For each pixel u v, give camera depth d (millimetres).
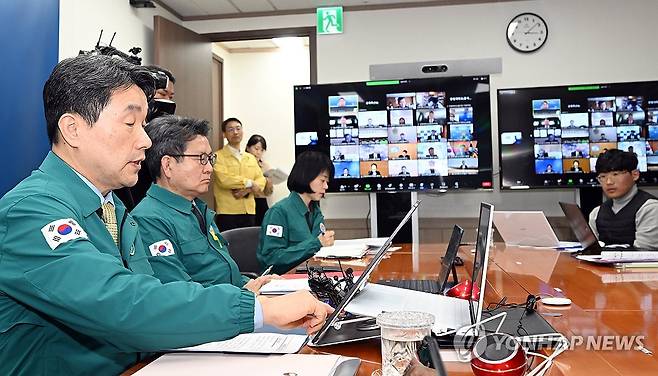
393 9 4699
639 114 4250
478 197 4621
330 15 4691
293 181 2746
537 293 1642
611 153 2883
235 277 1960
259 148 5605
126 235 1294
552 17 4551
